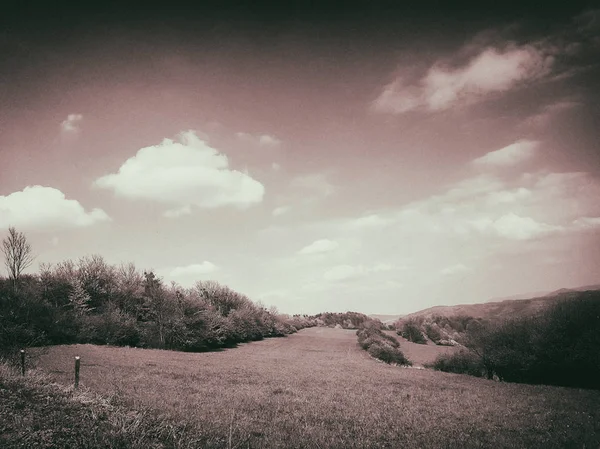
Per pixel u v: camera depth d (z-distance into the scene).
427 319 104.25
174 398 17.39
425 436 14.26
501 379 38.22
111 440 9.73
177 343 53.75
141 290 60.06
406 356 63.91
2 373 14.29
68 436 9.78
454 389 28.39
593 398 25.44
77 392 13.85
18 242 43.38
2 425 9.77
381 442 13.15
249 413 16.09
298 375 32.56
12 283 43.03
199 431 11.86
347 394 23.47
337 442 12.57
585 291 36.50
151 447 9.77
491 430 15.77
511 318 39.50
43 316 40.84
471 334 41.44
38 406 11.52
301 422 15.30
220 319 65.50
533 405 22.28
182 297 59.75
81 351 36.47
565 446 13.64
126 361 32.31
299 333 113.44
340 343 84.94
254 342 78.75
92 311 53.00
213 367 34.12
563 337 33.81
